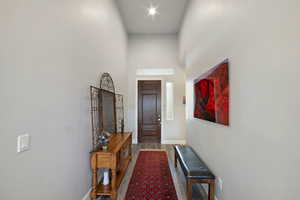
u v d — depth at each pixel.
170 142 5.56
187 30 3.85
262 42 1.15
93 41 2.47
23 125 1.16
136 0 3.84
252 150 1.28
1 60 1.01
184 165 2.29
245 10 1.37
